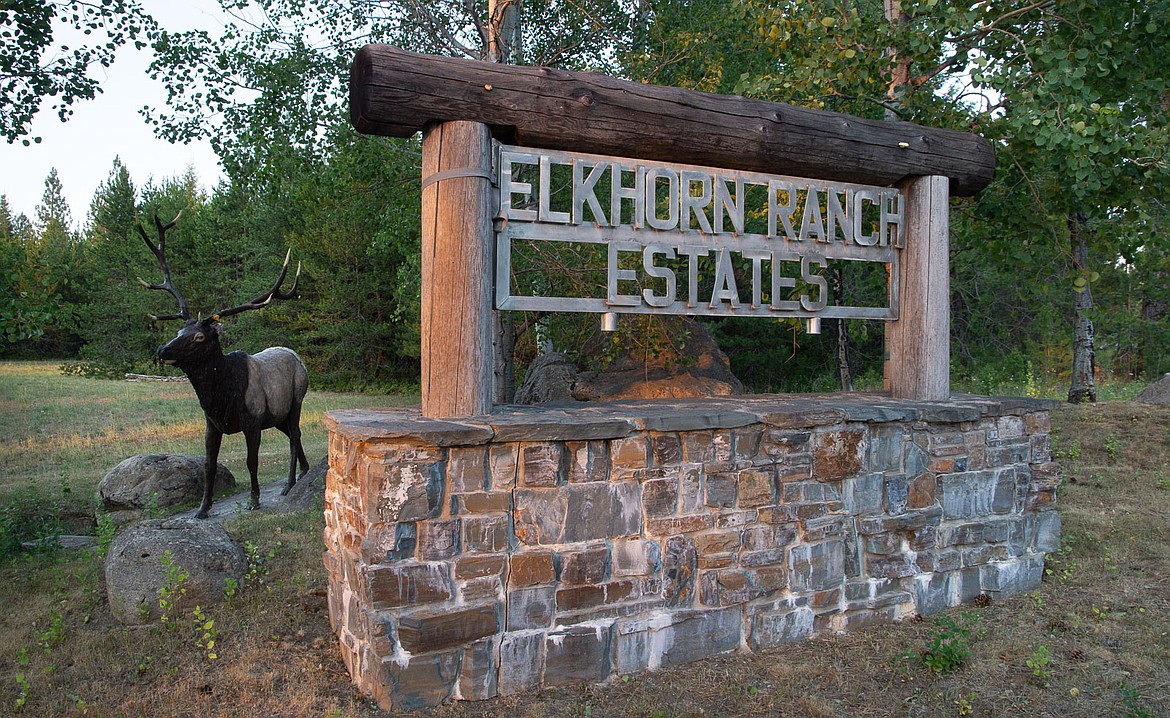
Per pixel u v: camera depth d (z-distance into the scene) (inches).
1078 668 154.8
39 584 207.2
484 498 138.6
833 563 171.9
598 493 147.6
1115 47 254.4
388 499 131.4
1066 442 351.9
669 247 173.9
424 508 133.8
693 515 156.5
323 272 906.1
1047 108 232.5
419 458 133.3
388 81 142.3
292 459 341.4
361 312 944.3
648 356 358.9
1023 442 201.2
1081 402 414.9
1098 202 255.9
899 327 205.3
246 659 155.6
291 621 175.6
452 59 149.3
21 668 155.3
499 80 151.0
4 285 267.9
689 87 339.0
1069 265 271.0
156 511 272.2
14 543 247.4
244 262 1055.0
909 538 181.8
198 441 505.4
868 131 190.4
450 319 149.7
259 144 370.3
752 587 161.9
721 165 180.5
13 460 441.7
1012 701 142.3
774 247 185.8
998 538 194.7
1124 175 245.9
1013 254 275.3
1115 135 219.6
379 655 131.3
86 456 455.5
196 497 338.6
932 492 184.5
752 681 149.3
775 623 165.0
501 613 140.2
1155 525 243.9
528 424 139.5
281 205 900.0
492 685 139.5
